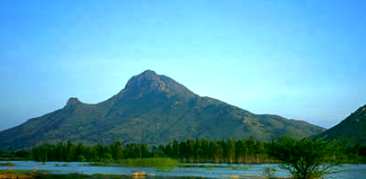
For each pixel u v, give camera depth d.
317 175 74.12
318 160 72.69
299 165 74.12
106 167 175.00
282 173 126.62
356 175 117.19
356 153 127.69
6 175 100.56
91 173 122.88
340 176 113.00
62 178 99.94
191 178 103.31
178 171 139.12
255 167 174.75
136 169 153.12
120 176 108.94
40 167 169.75
